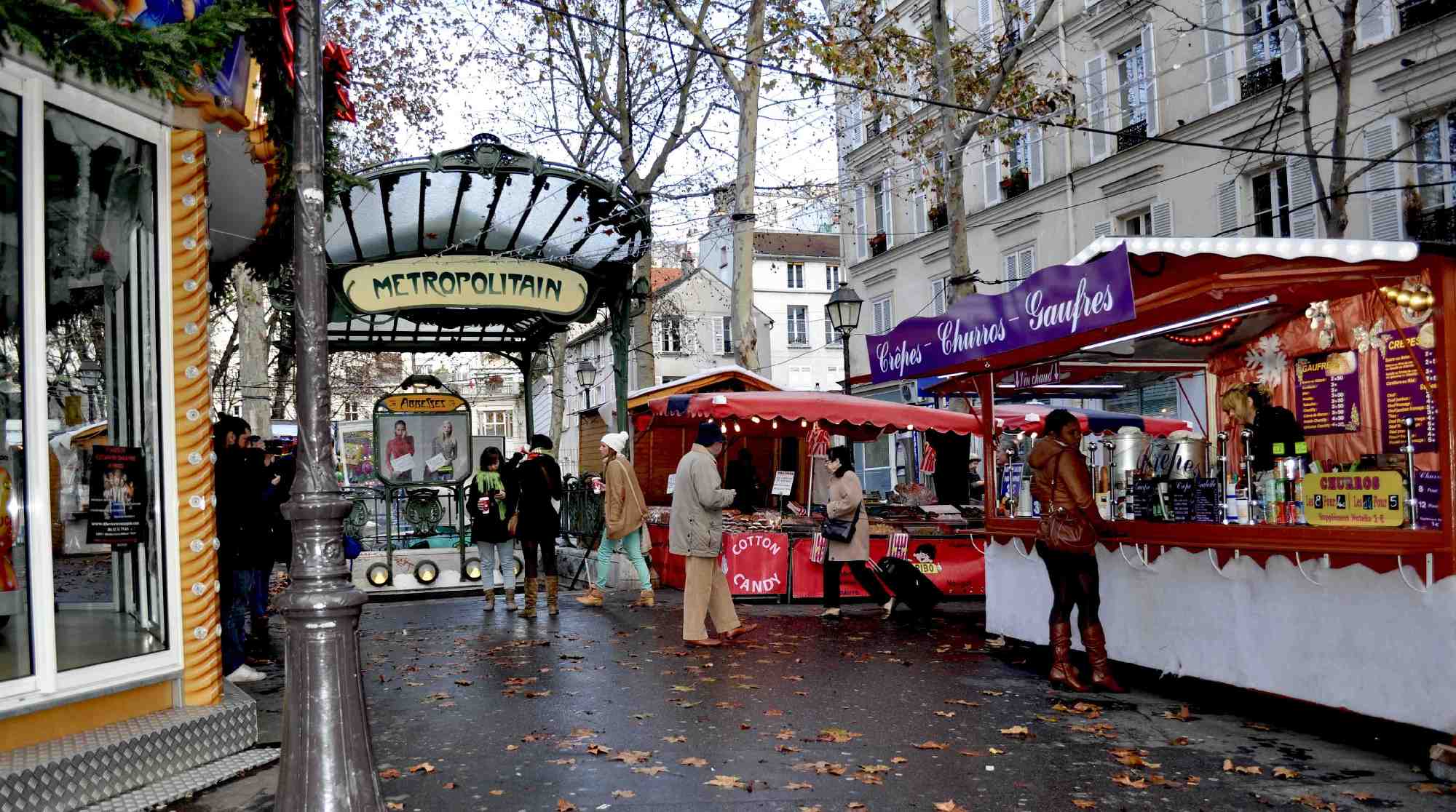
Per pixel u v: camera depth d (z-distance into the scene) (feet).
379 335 50.24
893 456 94.79
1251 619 20.42
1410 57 55.83
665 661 27.12
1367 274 17.49
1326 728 19.86
